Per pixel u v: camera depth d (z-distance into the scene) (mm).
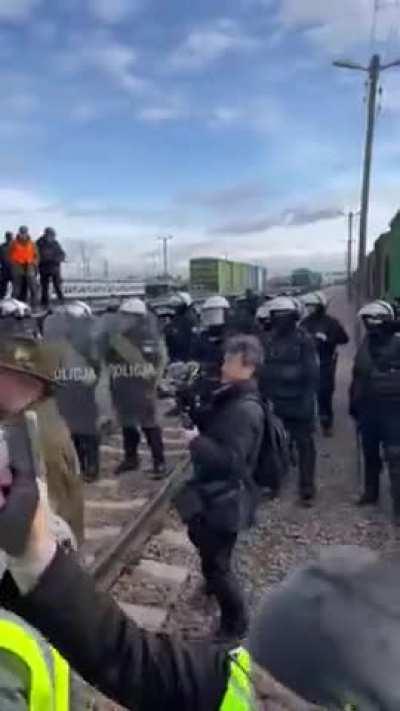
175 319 11859
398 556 999
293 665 875
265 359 7941
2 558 1017
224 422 4383
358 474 9055
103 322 8367
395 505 7383
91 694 1292
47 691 1045
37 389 1055
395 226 17578
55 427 3375
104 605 1119
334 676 850
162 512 7570
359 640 862
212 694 1121
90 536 6758
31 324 8484
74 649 1075
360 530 7223
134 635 1143
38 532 1027
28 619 1054
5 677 1002
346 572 945
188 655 1158
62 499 3350
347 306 46031
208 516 4422
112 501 7961
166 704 1110
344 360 21672
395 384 7344
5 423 1020
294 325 7992
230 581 4531
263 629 934
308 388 7852
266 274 70125
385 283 19609
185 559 6363
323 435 11797
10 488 995
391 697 827
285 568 6055
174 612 5328
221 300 9633
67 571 1067
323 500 8156
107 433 10070
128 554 6398
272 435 4469
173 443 10742
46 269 19641
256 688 918
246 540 6480
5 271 19016
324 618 889
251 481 4484
